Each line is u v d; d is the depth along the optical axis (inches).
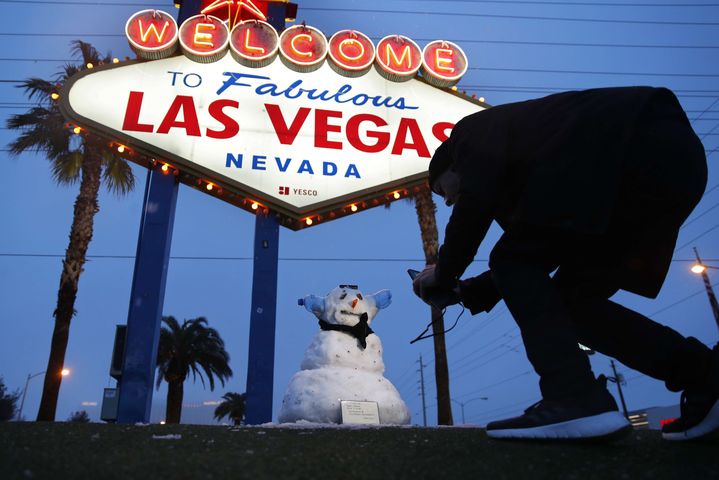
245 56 274.1
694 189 57.3
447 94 292.4
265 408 225.6
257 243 253.0
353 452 53.9
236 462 47.3
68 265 500.4
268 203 251.6
